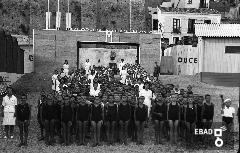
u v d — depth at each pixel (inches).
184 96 781.3
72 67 1871.3
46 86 1524.4
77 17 3034.0
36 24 2827.3
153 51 1936.5
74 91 867.4
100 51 2436.0
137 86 944.9
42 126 804.0
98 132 765.3
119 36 1916.8
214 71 1571.1
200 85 1389.0
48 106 762.8
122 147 761.6
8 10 2842.0
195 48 1673.2
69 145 773.9
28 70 1797.5
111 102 772.0
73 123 786.8
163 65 1887.3
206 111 755.4
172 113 770.2
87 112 764.0
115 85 965.2
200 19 2571.4
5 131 817.5
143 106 775.7
